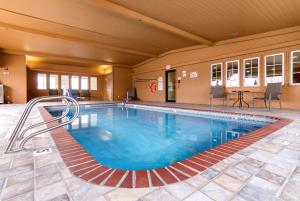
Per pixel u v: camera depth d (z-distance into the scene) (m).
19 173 1.28
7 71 8.72
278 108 5.82
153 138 3.23
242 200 0.96
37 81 11.74
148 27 6.28
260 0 4.15
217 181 1.16
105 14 5.26
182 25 5.78
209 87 7.91
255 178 1.20
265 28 5.83
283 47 5.76
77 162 1.48
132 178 1.21
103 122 4.77
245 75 6.70
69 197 0.99
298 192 1.03
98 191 1.05
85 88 13.69
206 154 1.65
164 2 4.45
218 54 7.52
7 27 5.89
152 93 11.38
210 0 4.25
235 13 4.86
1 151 1.77
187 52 8.84
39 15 5.30
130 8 4.78
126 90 12.91
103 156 2.33
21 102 9.05
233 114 4.68
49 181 1.16
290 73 5.62
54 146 1.90
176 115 5.87
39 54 9.41
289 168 1.35
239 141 2.07
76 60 10.70
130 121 4.91
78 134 3.49
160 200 0.96
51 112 6.64
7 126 3.10
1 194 1.01
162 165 2.04
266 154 1.65
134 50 9.45
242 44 6.75
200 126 4.22
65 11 5.06
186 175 1.25
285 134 2.40
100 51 9.30
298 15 4.83
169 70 10.05
